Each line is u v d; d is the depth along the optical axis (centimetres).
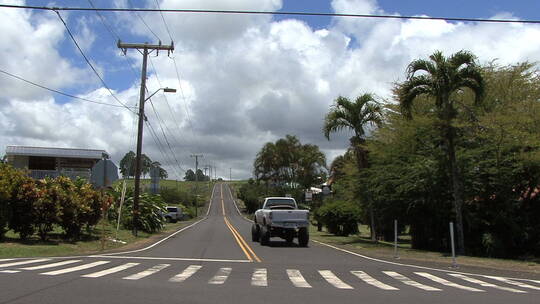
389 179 2659
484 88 2173
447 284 1246
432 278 1366
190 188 13512
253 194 9700
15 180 2042
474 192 2388
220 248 2272
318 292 1055
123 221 3328
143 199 3500
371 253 2194
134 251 2059
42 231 2153
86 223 2450
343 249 2392
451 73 2144
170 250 2133
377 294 1046
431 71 2191
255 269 1472
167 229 4156
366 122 3061
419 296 1027
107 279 1149
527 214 2445
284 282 1207
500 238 2428
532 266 1719
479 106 2420
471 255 2361
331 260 1836
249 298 950
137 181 3161
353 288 1134
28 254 1752
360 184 3022
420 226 2691
